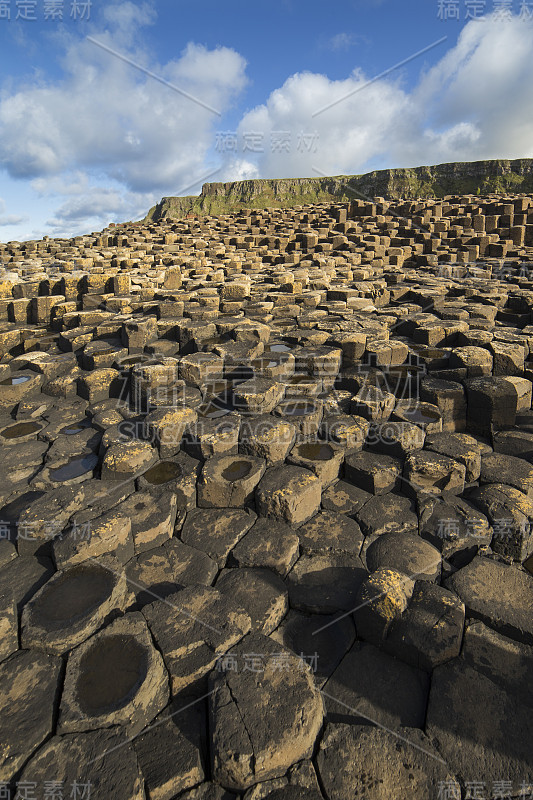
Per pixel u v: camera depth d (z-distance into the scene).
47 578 4.36
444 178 132.88
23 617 3.81
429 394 7.33
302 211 47.31
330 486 6.00
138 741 3.23
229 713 3.22
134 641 3.66
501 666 3.81
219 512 5.42
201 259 22.19
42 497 5.18
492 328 10.08
